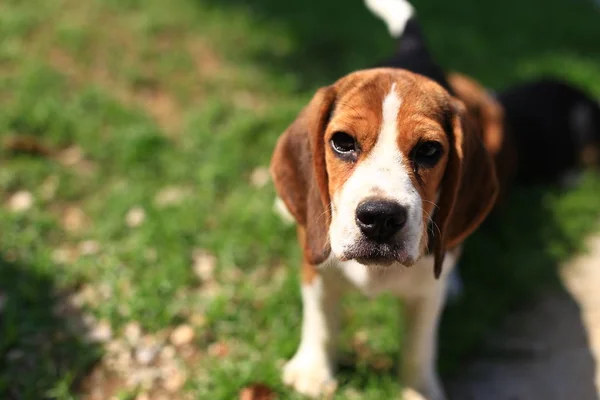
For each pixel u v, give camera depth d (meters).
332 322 0.66
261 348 0.70
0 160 0.86
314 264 0.60
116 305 0.72
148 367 0.68
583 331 0.74
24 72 0.96
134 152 0.88
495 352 0.72
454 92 0.74
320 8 1.27
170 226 0.79
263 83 1.03
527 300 0.77
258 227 0.81
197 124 0.93
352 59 1.11
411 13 0.83
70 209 0.82
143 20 1.10
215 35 1.11
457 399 0.68
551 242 0.83
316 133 0.58
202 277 0.76
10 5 1.10
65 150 0.88
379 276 0.61
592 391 0.68
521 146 0.91
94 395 0.66
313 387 0.67
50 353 0.68
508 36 1.31
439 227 0.58
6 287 0.73
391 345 0.71
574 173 0.97
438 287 0.63
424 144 0.55
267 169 0.88
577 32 1.37
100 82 0.98
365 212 0.53
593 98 1.06
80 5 1.12
